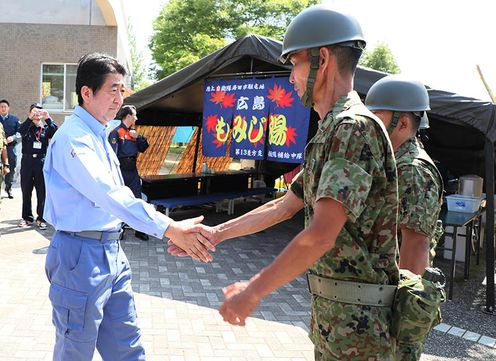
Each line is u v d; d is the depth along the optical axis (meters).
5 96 15.38
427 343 3.87
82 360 2.15
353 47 1.55
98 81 2.18
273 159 6.38
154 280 5.08
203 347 3.46
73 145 2.07
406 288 1.58
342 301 1.55
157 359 3.24
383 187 1.50
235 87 6.81
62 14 15.24
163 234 2.16
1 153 7.77
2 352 3.18
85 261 2.11
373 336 1.53
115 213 2.09
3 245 6.02
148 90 7.46
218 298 4.61
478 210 6.02
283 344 3.59
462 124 4.96
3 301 4.10
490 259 4.68
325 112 1.59
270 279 1.41
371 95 2.39
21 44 15.25
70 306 2.10
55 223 2.16
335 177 1.39
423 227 2.07
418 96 2.31
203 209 10.05
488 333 4.14
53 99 15.59
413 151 2.27
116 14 14.95
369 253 1.55
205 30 22.69
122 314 2.32
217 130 7.09
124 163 6.47
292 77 1.63
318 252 1.39
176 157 11.73
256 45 6.09
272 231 8.11
